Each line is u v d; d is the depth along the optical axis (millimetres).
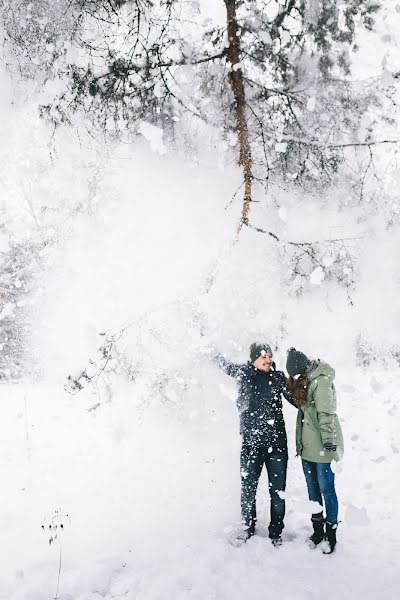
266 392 3400
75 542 3521
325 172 4816
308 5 4273
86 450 5457
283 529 3533
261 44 4402
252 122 4695
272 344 5539
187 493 4223
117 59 4156
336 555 3141
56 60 4168
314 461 3242
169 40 4207
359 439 5242
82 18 4043
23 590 2963
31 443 5875
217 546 3277
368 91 4488
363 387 7535
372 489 4020
